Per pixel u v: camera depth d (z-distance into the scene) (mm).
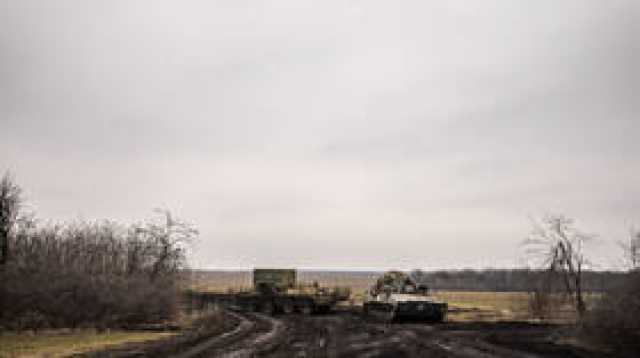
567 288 48375
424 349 27000
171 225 56688
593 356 24953
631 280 29297
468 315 54656
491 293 110688
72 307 37219
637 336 27609
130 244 54031
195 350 26047
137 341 29938
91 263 47719
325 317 49938
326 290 55281
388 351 26297
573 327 33625
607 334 28500
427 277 149875
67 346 27578
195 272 64062
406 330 37000
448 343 29469
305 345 28359
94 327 37062
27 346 27625
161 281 48219
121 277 43000
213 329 37344
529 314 54719
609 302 29219
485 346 28219
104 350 26016
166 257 55750
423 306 43531
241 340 30484
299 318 48344
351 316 51594
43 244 42938
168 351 25672
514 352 26016
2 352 25391
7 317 34812
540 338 32375
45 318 35875
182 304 52906
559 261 48156
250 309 58656
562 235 48656
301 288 55938
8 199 37469
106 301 39000
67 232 48969
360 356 24719
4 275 35500
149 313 41531
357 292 102875
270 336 32656
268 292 56812
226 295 62625
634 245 32188
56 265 39281
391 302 44156
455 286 139250
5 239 37094
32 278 36719
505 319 49938
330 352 25828
